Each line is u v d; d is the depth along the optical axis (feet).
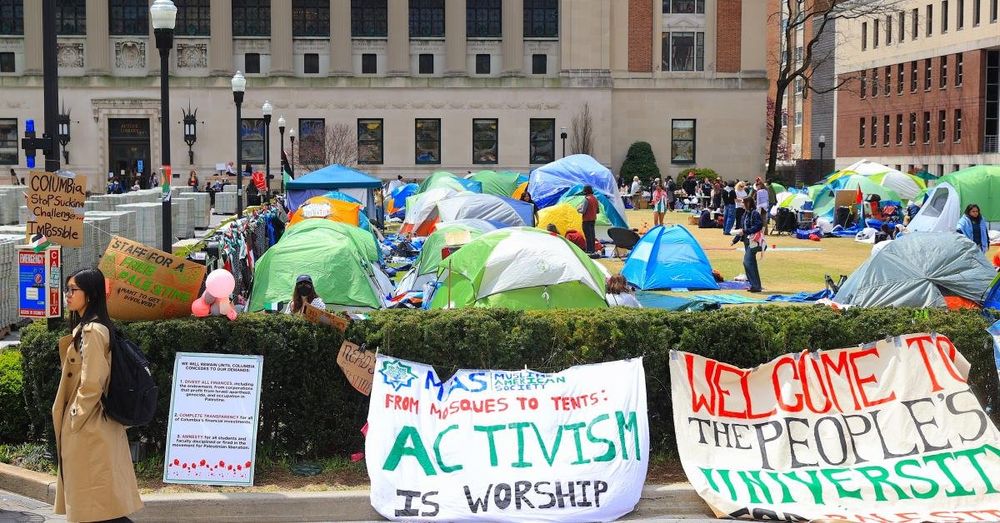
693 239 85.92
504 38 238.68
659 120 242.78
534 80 237.25
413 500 31.55
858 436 33.65
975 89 226.38
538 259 60.08
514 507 31.42
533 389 33.32
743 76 242.17
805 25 310.24
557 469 31.96
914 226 127.75
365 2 239.71
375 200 147.54
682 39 242.17
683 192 209.97
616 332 34.96
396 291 78.74
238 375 33.58
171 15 51.90
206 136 233.14
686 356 34.37
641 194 211.61
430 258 77.15
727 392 34.24
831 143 298.35
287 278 67.00
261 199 176.35
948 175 132.16
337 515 31.83
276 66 234.38
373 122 237.25
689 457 33.17
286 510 31.71
